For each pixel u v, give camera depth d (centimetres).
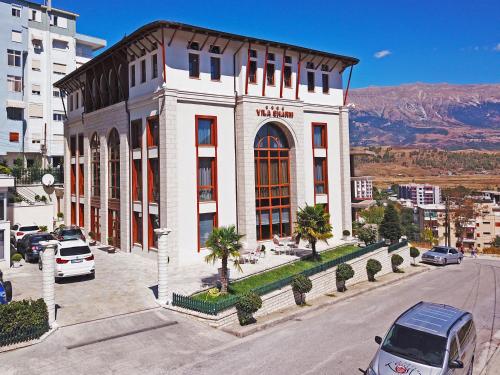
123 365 1259
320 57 3148
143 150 2686
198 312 1653
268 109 2816
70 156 3947
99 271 2327
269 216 2920
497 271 3158
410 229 8488
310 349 1418
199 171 2602
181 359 1311
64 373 1201
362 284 2520
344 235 3278
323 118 3241
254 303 1638
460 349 1126
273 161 2967
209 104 2628
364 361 1322
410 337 1123
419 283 2655
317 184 3212
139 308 1738
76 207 3784
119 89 2975
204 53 2622
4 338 1347
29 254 2491
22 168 4188
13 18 4491
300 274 2006
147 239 2675
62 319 1602
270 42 2788
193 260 2509
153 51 2595
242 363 1293
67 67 5222
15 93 4500
